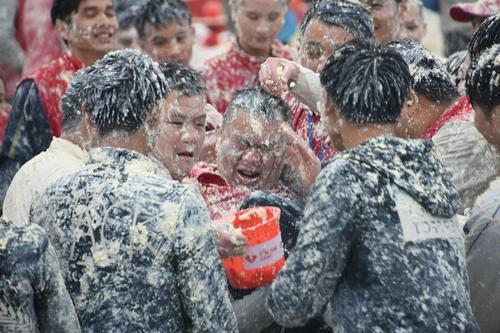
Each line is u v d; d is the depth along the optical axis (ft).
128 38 51.65
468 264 29.30
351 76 26.17
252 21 47.75
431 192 25.45
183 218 25.86
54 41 54.75
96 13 44.75
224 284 26.32
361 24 37.06
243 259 28.48
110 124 26.71
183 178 31.30
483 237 29.12
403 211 25.12
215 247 26.40
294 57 48.93
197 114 30.30
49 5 54.54
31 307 24.31
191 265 25.81
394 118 26.32
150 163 26.84
